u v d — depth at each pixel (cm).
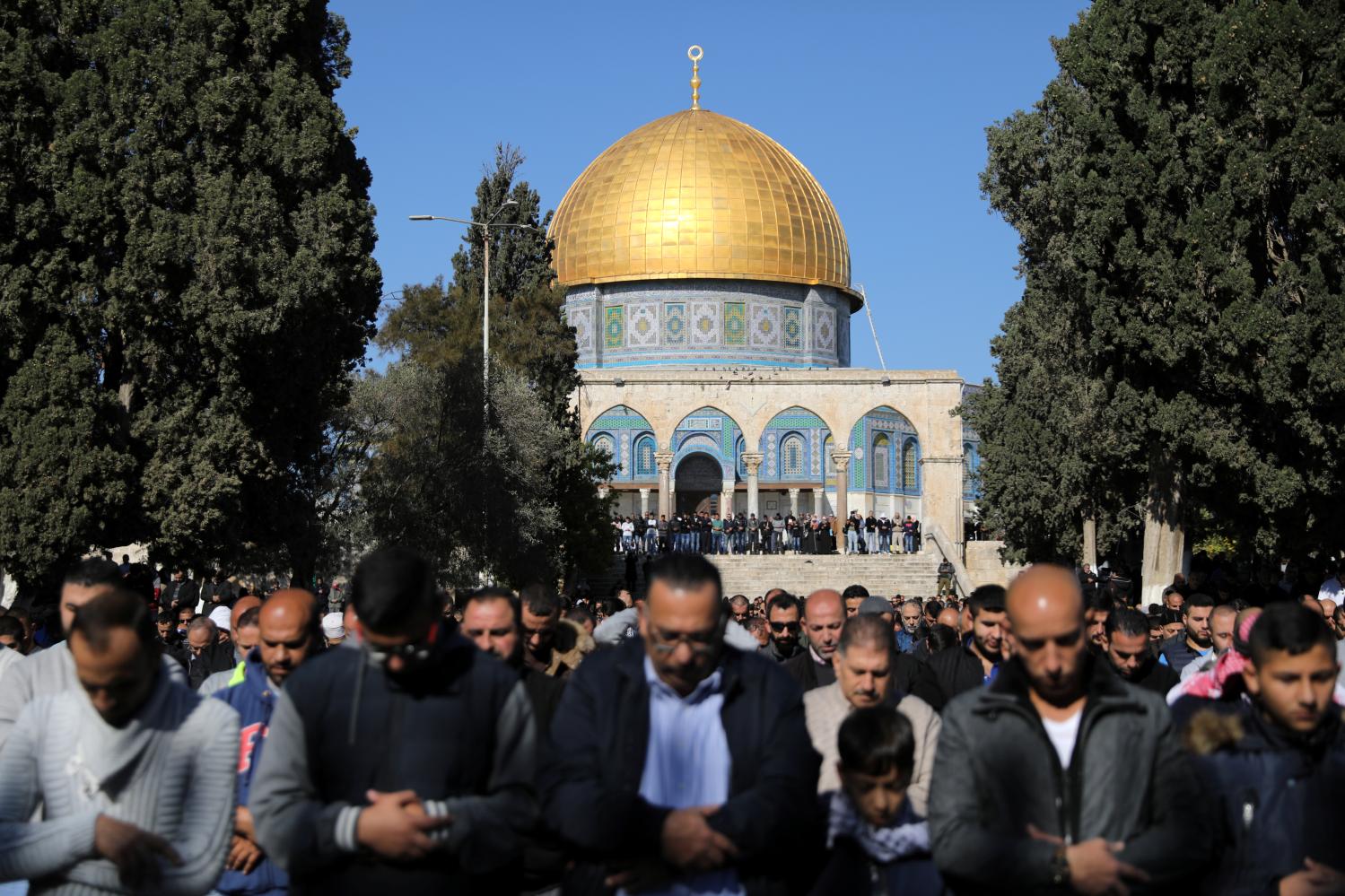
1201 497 2520
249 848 724
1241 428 2336
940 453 6294
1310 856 564
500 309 4297
